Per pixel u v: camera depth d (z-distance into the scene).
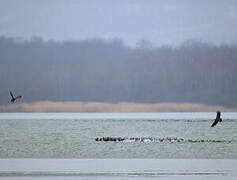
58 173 35.56
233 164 40.62
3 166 39.28
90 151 50.06
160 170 37.16
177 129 81.12
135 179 33.06
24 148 52.97
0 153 48.88
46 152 49.44
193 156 46.16
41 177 33.81
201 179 32.84
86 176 34.28
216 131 76.31
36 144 56.84
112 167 38.84
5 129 80.94
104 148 52.31
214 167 38.69
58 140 61.44
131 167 38.91
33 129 81.38
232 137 65.50
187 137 65.94
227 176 34.19
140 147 52.91
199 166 39.31
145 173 35.62
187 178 33.31
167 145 54.59
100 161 42.66
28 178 33.41
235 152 48.91
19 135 69.00
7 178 33.44
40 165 39.91
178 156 46.38
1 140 61.44
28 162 42.00
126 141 59.03
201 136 67.56
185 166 39.44
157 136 67.88
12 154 48.28
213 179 32.88
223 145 54.72
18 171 36.59
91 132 75.94
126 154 47.84
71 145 55.69
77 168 38.22
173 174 35.19
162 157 45.62
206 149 51.00
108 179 33.06
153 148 51.84
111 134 72.00
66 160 43.62
